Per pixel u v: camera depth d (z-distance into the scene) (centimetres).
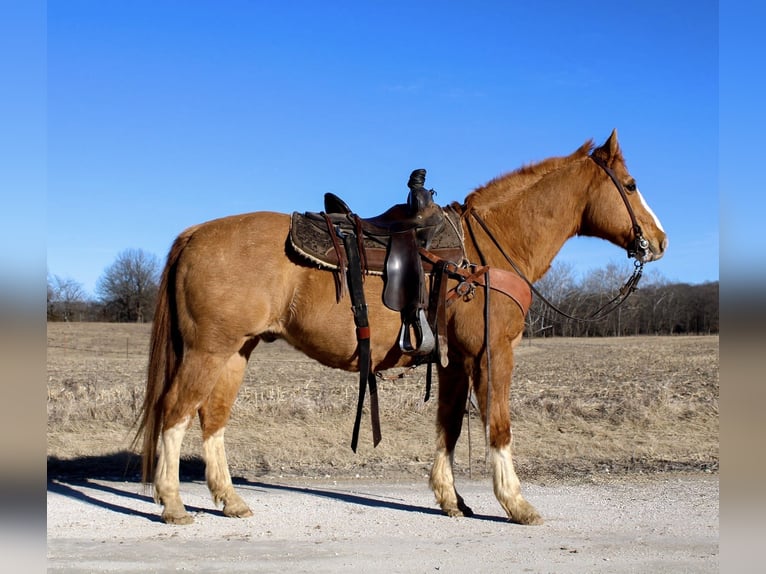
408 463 895
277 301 557
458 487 753
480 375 571
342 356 567
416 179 584
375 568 459
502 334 571
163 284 580
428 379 601
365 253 559
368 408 1195
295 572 450
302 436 1028
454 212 612
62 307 6178
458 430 621
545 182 636
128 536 541
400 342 557
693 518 605
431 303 560
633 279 654
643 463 895
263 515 614
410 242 564
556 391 1506
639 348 3459
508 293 572
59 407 1138
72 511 624
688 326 5825
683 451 962
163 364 571
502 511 637
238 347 562
